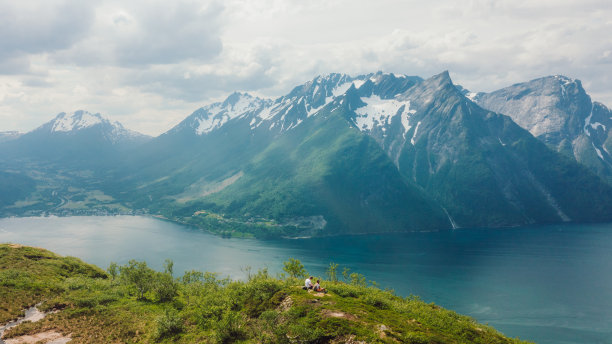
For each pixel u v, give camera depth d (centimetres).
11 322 6322
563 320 14675
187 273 10475
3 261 9856
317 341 4581
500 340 5344
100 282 9300
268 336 4909
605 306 16175
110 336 5875
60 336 5828
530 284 19325
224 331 5306
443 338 4831
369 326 4794
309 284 6150
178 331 5994
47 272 9538
